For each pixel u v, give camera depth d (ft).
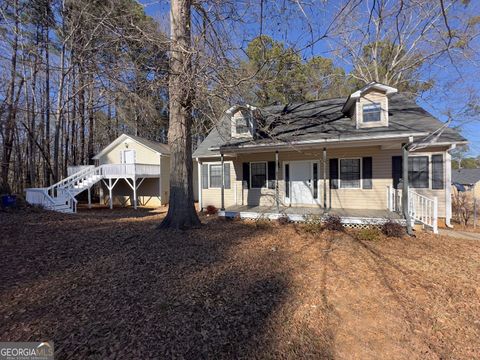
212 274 14.92
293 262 17.19
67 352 8.58
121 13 23.50
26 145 69.15
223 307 11.48
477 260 17.85
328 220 27.73
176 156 25.49
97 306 11.33
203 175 44.37
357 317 10.96
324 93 66.03
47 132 63.26
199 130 25.99
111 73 23.40
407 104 35.99
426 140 29.43
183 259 17.17
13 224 27.27
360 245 21.25
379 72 58.03
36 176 76.23
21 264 16.14
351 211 32.14
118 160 65.77
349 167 35.24
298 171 38.24
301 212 31.78
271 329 10.11
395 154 33.09
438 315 11.07
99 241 21.24
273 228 27.81
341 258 17.97
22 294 12.36
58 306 11.32
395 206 32.40
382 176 33.63
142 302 11.69
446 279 14.55
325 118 36.52
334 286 13.65
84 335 9.43
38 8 41.63
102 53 26.78
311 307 11.66
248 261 17.22
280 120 31.89
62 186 49.34
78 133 83.35
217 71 20.93
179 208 25.66
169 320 10.40
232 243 21.31
